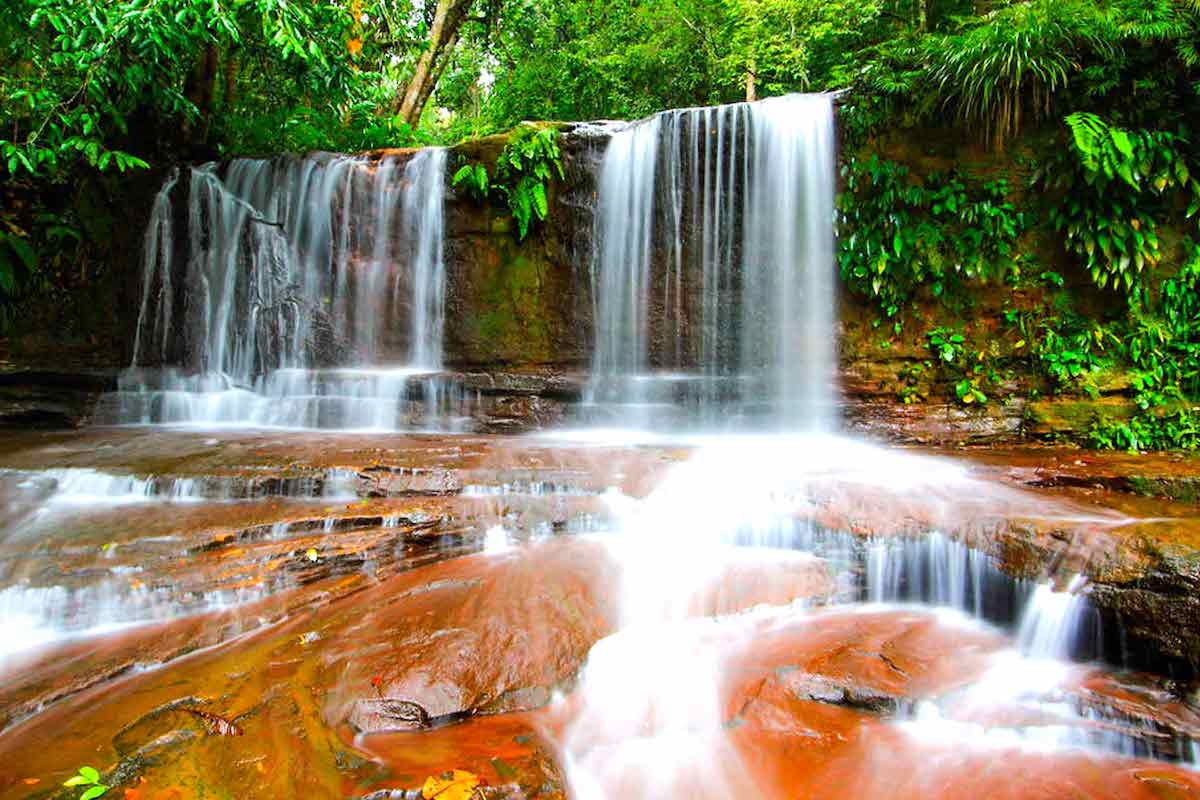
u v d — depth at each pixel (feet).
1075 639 11.85
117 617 12.01
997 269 23.03
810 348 25.50
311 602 12.89
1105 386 21.68
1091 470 17.42
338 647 11.30
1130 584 11.37
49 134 28.30
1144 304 21.36
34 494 16.63
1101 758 9.21
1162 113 20.54
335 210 31.19
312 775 8.20
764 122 25.89
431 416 27.30
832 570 14.60
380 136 40.27
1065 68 21.39
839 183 24.94
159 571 12.79
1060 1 20.90
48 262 30.81
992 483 17.04
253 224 31.78
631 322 27.86
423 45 47.14
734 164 26.35
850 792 8.57
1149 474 16.31
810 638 12.49
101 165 26.89
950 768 8.98
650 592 13.66
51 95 26.66
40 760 8.25
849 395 24.95
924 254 23.95
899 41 25.80
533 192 27.86
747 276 26.35
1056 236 22.44
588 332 28.40
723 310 26.71
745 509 16.12
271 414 27.94
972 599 13.58
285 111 37.60
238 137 37.29
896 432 23.95
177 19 25.22
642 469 18.66
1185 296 20.86
